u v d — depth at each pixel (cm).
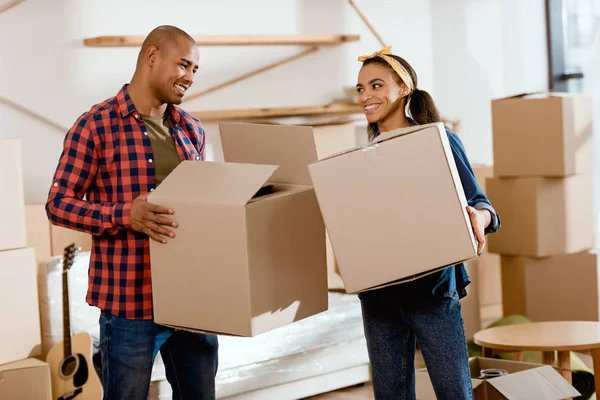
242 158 261
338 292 448
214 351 259
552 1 594
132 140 244
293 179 254
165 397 350
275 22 511
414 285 232
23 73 432
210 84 492
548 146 461
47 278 384
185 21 481
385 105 243
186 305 226
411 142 210
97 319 395
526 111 466
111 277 242
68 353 371
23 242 357
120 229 236
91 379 373
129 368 242
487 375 292
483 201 233
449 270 233
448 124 572
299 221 232
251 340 386
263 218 220
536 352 393
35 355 368
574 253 478
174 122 255
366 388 420
